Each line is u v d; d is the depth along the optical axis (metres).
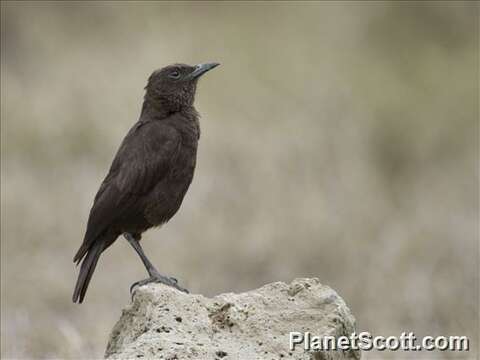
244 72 21.58
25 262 16.69
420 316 14.36
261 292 8.35
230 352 7.84
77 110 20.56
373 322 14.63
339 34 23.83
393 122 21.91
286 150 18.97
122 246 16.47
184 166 10.21
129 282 15.89
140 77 21.00
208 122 19.45
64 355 11.77
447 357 11.85
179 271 16.14
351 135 19.98
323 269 16.66
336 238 16.91
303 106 20.72
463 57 23.92
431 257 16.48
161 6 24.34
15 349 12.45
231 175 18.23
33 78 22.56
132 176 9.93
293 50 22.66
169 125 10.21
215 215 17.20
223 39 22.62
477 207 18.34
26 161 19.95
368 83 22.36
